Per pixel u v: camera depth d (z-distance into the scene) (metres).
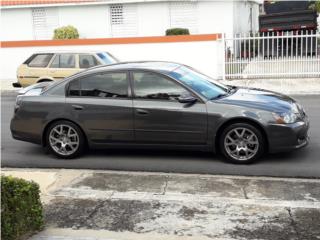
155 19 25.61
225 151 7.52
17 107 8.31
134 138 7.80
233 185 6.37
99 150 8.60
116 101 7.80
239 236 4.72
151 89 7.72
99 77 7.96
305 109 12.66
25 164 7.95
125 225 5.04
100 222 5.13
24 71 15.22
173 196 5.91
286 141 7.34
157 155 8.16
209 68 19.45
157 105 7.62
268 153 7.94
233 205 5.53
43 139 8.24
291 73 18.50
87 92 8.01
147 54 20.02
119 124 7.80
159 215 5.28
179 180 6.64
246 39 18.67
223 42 18.98
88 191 6.16
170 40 19.77
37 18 26.84
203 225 4.99
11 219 4.48
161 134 7.66
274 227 4.91
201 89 7.70
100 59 14.73
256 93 8.08
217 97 7.70
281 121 7.30
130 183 6.54
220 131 7.51
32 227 4.82
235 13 25.61
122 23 26.06
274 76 18.66
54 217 5.29
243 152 7.46
